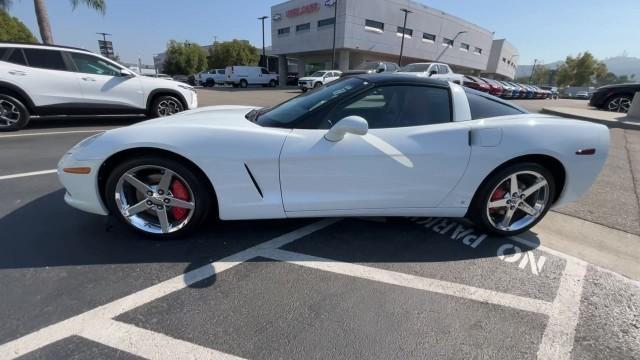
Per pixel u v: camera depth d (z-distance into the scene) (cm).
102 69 668
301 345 162
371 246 252
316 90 290
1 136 567
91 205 231
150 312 179
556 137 246
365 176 232
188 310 182
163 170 226
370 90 246
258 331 170
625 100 1159
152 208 236
